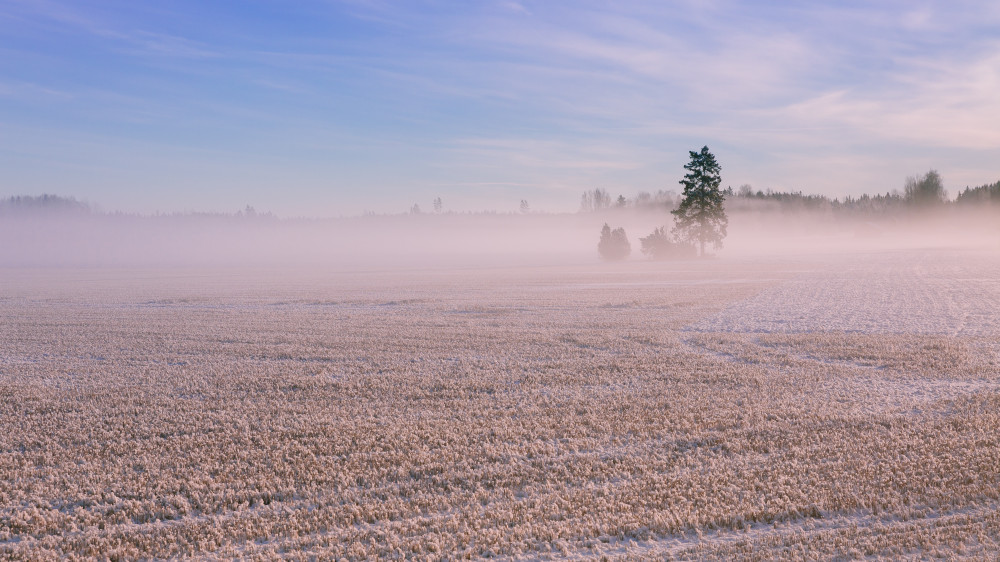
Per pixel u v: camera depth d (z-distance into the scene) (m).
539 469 8.66
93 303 36.28
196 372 15.73
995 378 13.06
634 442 9.70
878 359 15.38
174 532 7.14
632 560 6.21
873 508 7.17
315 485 8.23
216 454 9.52
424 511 7.50
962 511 6.99
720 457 8.90
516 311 27.94
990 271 44.88
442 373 14.95
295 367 16.11
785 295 31.78
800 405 11.46
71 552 6.71
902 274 44.03
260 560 6.46
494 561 6.34
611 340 19.23
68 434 10.71
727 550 6.32
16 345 20.83
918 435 9.52
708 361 15.75
